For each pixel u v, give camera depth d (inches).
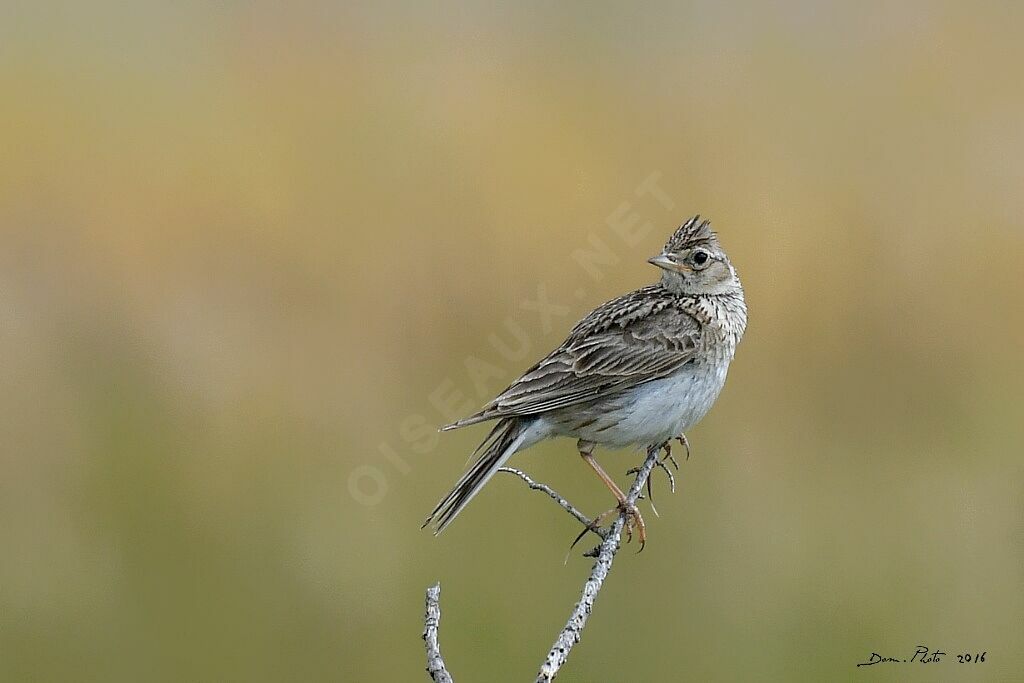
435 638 296.2
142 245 628.4
